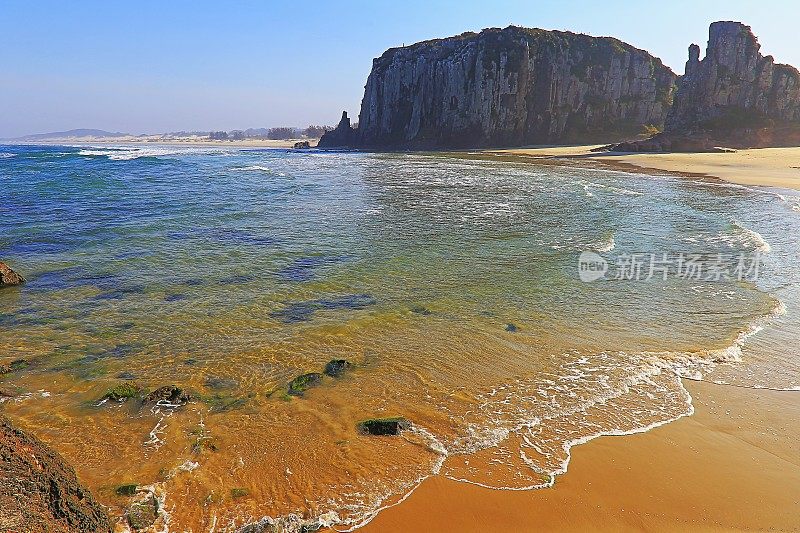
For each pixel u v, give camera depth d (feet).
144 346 27.61
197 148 372.17
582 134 328.49
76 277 39.45
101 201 76.38
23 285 37.50
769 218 67.00
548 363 25.64
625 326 30.50
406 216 66.28
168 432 19.61
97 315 31.96
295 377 24.09
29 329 29.76
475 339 28.58
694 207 75.36
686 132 228.84
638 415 20.95
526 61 317.42
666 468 17.51
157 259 44.62
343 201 79.41
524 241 52.60
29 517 11.77
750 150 201.16
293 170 143.13
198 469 17.37
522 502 15.78
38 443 14.20
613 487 16.49
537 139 328.29
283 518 15.07
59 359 26.03
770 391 22.94
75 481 14.29
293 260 44.80
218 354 26.63
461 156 232.73
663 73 347.97
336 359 25.82
